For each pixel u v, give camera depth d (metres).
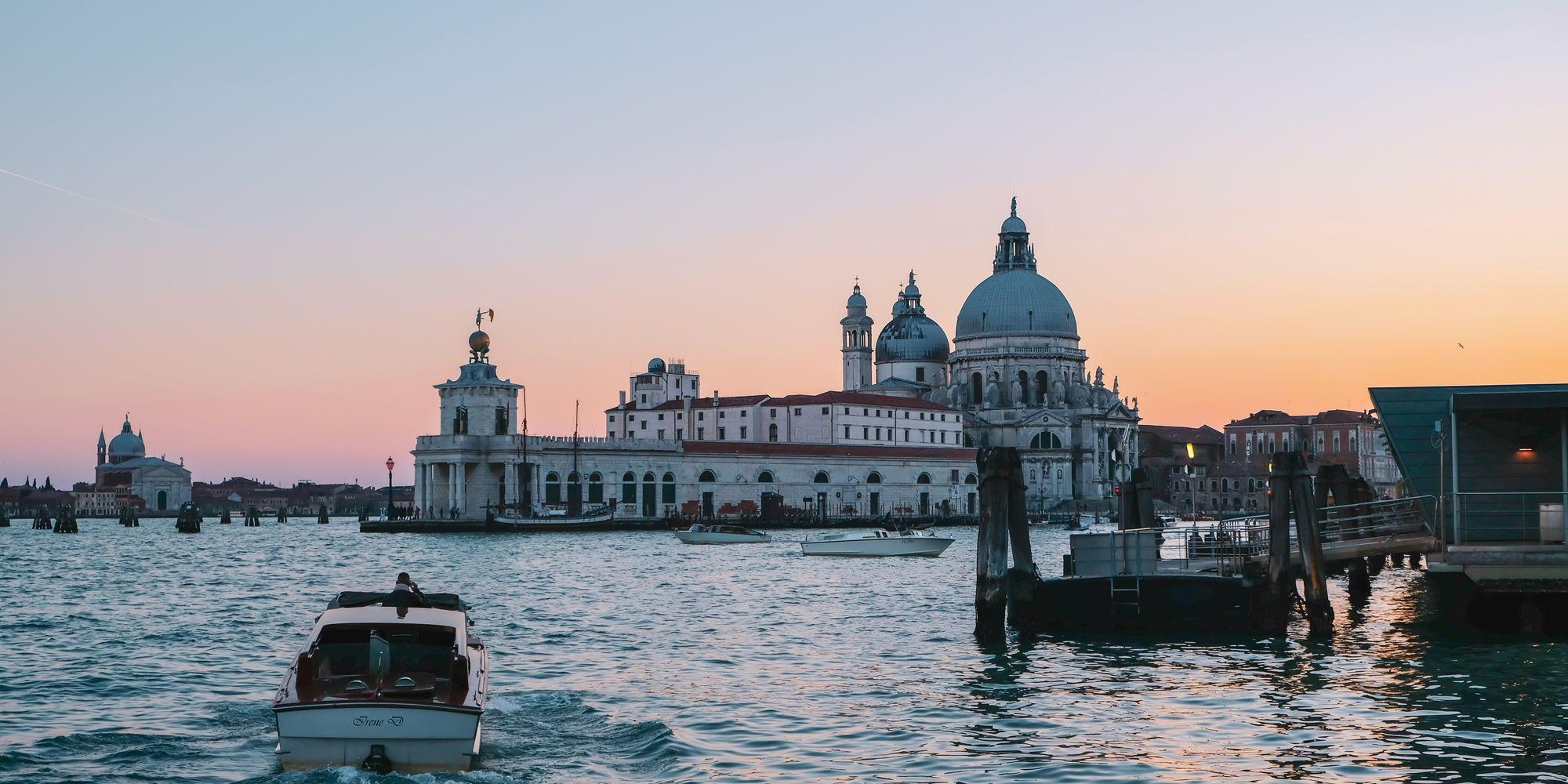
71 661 54.25
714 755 38.09
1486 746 38.59
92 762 37.12
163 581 98.62
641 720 42.28
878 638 60.94
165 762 37.16
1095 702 45.25
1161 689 47.41
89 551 149.00
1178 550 117.94
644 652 56.97
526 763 37.03
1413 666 51.22
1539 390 58.69
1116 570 63.28
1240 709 43.91
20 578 102.31
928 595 82.94
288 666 53.06
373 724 34.69
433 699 36.09
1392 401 60.25
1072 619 59.97
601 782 35.28
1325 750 38.31
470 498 199.62
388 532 191.12
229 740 39.62
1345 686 47.44
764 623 67.38
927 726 41.81
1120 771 36.44
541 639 61.16
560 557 127.19
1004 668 52.09
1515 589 55.19
